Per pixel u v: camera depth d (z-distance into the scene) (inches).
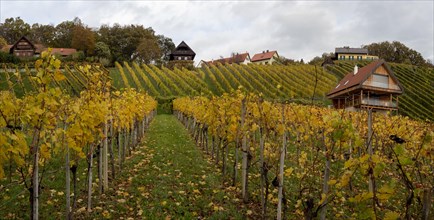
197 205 242.8
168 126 827.4
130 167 348.5
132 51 3690.9
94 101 219.3
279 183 200.5
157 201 243.9
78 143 189.6
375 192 121.3
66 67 1621.6
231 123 298.0
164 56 4355.3
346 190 280.2
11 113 146.1
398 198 257.8
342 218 221.8
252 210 238.8
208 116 384.5
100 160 257.8
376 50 4062.5
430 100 1859.0
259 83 1926.7
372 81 1224.8
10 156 151.2
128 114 374.6
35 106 144.5
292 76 2170.3
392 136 135.1
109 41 3558.1
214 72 2445.9
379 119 422.3
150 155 410.9
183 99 951.0
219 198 257.1
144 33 3855.8
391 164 274.7
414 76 2393.0
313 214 155.5
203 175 319.9
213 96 417.1
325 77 2154.3
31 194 158.7
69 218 189.6
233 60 3887.8
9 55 1989.4
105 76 275.7
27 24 3747.5
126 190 268.2
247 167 251.4
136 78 2085.4
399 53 4050.2
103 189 265.9
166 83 1996.8
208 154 439.2
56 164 315.9
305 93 1756.9
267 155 235.8
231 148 470.3
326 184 170.4
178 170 336.8
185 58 3737.7
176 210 231.0
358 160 123.3
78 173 307.1
